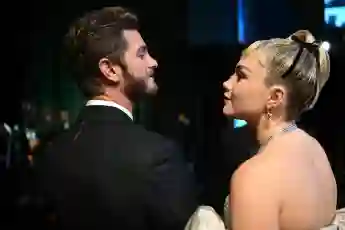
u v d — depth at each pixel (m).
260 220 1.38
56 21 3.82
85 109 1.72
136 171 1.62
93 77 1.70
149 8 3.95
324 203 1.59
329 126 3.56
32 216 1.71
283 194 1.43
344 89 3.66
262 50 1.59
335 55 3.69
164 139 1.71
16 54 3.73
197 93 3.93
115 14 1.71
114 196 1.61
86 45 1.68
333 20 3.75
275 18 3.90
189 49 4.05
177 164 1.68
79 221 1.62
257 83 1.58
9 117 3.28
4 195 1.76
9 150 2.74
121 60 1.68
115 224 1.60
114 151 1.64
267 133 1.60
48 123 3.27
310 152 1.58
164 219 1.61
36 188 1.71
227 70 3.98
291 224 1.44
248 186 1.41
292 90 1.56
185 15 4.18
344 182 2.90
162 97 3.83
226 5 4.04
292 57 1.55
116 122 1.68
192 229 1.59
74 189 1.64
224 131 3.29
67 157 1.67
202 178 3.02
